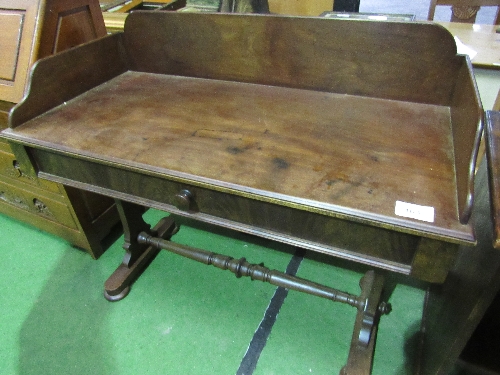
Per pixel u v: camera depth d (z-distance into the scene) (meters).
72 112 1.07
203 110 1.05
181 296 1.46
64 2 1.22
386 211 0.67
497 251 0.71
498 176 0.73
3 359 1.28
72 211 1.46
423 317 1.32
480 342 1.06
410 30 0.94
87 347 1.31
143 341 1.32
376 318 1.22
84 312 1.42
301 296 1.45
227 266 1.36
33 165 1.03
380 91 1.06
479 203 0.93
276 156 0.84
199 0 1.60
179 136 0.93
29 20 1.17
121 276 1.47
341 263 1.59
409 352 1.24
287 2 2.01
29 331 1.36
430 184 0.73
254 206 0.80
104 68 1.25
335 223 0.74
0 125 1.38
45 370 1.25
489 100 1.49
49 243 1.72
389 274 1.23
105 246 1.70
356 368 1.13
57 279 1.55
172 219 1.75
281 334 1.32
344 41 1.02
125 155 0.87
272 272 1.30
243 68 1.19
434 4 1.86
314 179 0.76
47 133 0.97
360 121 0.96
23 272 1.59
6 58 1.21
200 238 1.73
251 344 1.29
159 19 1.19
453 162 0.79
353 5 1.94
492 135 0.84
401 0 4.13
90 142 0.93
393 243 0.72
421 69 0.98
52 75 1.07
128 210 1.41
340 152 0.84
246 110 1.04
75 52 1.13
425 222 0.64
